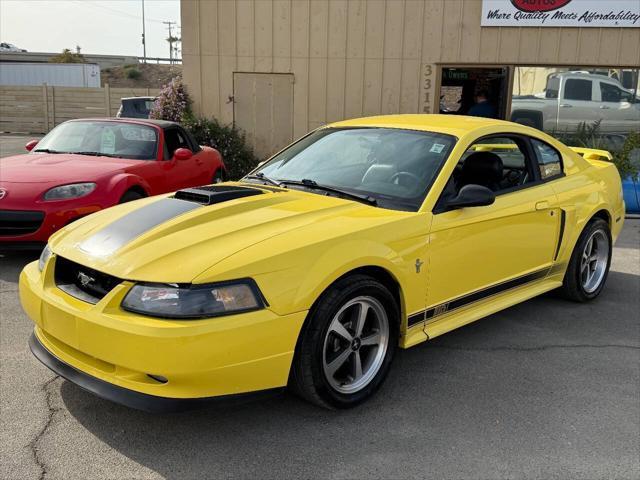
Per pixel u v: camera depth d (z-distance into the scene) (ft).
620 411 11.10
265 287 9.25
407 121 14.64
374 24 35.60
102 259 9.78
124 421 10.32
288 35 36.24
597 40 34.47
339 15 35.70
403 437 10.04
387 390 11.66
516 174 14.73
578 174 16.39
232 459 9.34
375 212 11.53
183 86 37.32
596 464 9.44
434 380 12.15
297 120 37.17
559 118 35.68
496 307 13.75
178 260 9.34
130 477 8.86
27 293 10.74
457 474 9.09
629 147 32.24
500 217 13.21
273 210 11.18
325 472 9.07
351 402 10.69
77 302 9.68
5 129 88.33
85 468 9.04
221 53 36.78
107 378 9.34
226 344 8.84
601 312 16.44
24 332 13.97
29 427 10.06
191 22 36.50
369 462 9.33
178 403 8.89
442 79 36.76
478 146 13.76
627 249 23.68
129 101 64.69
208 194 11.70
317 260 9.81
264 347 9.20
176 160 24.44
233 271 9.10
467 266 12.63
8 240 18.44
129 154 23.57
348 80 36.40
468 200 11.92
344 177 13.23
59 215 18.47
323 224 10.64
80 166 20.84
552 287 15.81
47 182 18.99
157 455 9.40
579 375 12.55
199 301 8.84
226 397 9.15
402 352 13.52
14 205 18.26
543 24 34.53
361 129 14.65
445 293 12.28
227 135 36.96
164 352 8.63
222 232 10.09
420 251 11.45
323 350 10.00
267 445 9.73
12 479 8.73
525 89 35.60
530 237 14.33
